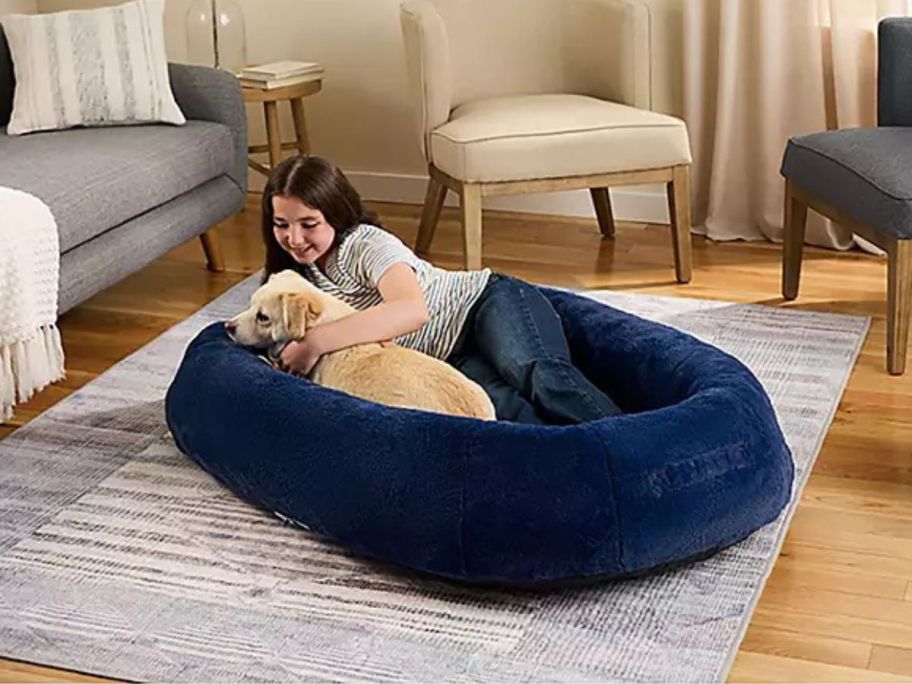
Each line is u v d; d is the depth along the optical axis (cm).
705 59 447
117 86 399
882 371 344
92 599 243
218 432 274
